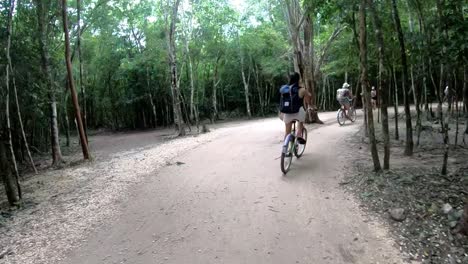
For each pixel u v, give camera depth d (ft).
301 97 26.23
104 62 112.06
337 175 23.95
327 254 14.53
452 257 13.53
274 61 104.53
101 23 71.31
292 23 55.36
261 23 102.63
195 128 86.07
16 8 48.14
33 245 18.10
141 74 106.11
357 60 44.75
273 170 26.27
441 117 29.50
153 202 22.26
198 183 25.05
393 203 18.06
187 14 81.82
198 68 109.19
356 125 52.08
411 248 14.35
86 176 34.32
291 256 14.58
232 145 39.68
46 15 49.90
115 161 41.50
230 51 105.40
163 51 98.63
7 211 24.89
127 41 112.98
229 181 24.66
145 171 31.32
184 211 20.12
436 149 30.40
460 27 20.42
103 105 116.47
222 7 86.74
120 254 16.08
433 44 22.86
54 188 30.86
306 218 17.75
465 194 18.26
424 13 34.53
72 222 20.65
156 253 15.81
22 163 54.24
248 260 14.56
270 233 16.53
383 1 29.94
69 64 45.39
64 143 83.46
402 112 69.21
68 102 113.39
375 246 14.79
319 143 36.09
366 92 23.04
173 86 69.36
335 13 34.91
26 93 46.39
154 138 75.92
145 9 76.69
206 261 14.75
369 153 30.04
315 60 72.08
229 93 122.52
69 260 16.08
